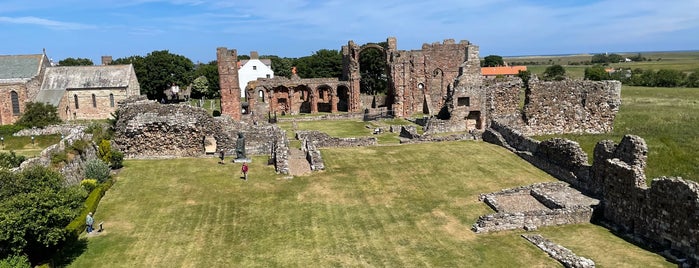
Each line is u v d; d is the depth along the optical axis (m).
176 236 26.44
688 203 21.72
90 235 26.59
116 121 46.47
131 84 93.75
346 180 35.78
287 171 37.59
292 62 171.12
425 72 87.38
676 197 22.39
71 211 23.11
